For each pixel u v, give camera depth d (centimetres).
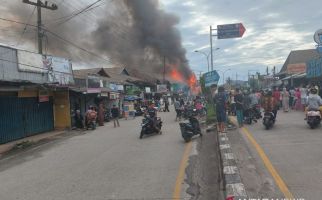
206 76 2223
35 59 2170
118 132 2158
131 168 1088
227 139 1403
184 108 2764
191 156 1239
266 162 984
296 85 4459
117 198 793
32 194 871
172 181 915
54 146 1727
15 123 2031
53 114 2488
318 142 1248
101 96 3344
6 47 1873
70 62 2670
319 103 1596
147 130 1816
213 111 2202
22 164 1312
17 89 1917
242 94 2031
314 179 792
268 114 1680
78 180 978
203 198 770
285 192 705
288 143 1267
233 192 700
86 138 1953
